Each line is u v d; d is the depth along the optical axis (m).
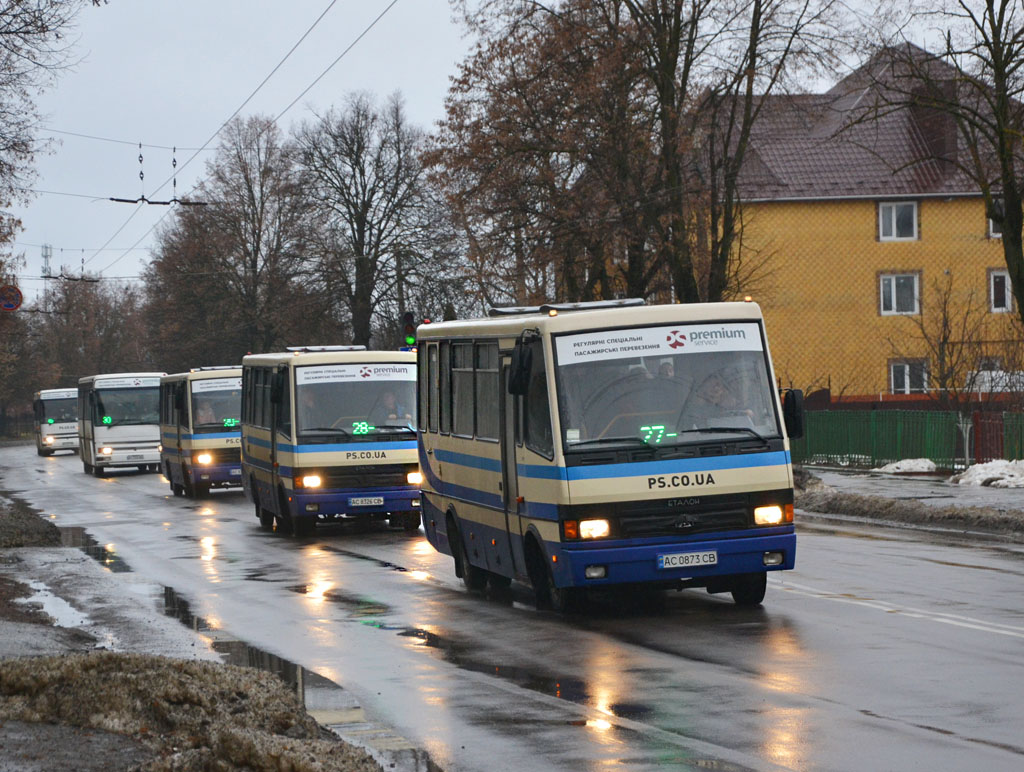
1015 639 16.20
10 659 14.15
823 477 49.75
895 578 22.41
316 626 19.75
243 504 49.25
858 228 79.06
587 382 19.27
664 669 15.13
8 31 29.78
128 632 19.56
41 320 159.00
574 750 11.52
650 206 49.12
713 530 18.83
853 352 79.38
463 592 23.20
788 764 10.75
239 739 10.69
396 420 34.66
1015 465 42.31
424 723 12.89
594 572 18.64
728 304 19.91
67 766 10.71
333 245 87.19
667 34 48.50
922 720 12.13
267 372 37.53
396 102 88.44
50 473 78.50
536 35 50.84
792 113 49.47
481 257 53.97
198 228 100.88
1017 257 39.22
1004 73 37.50
